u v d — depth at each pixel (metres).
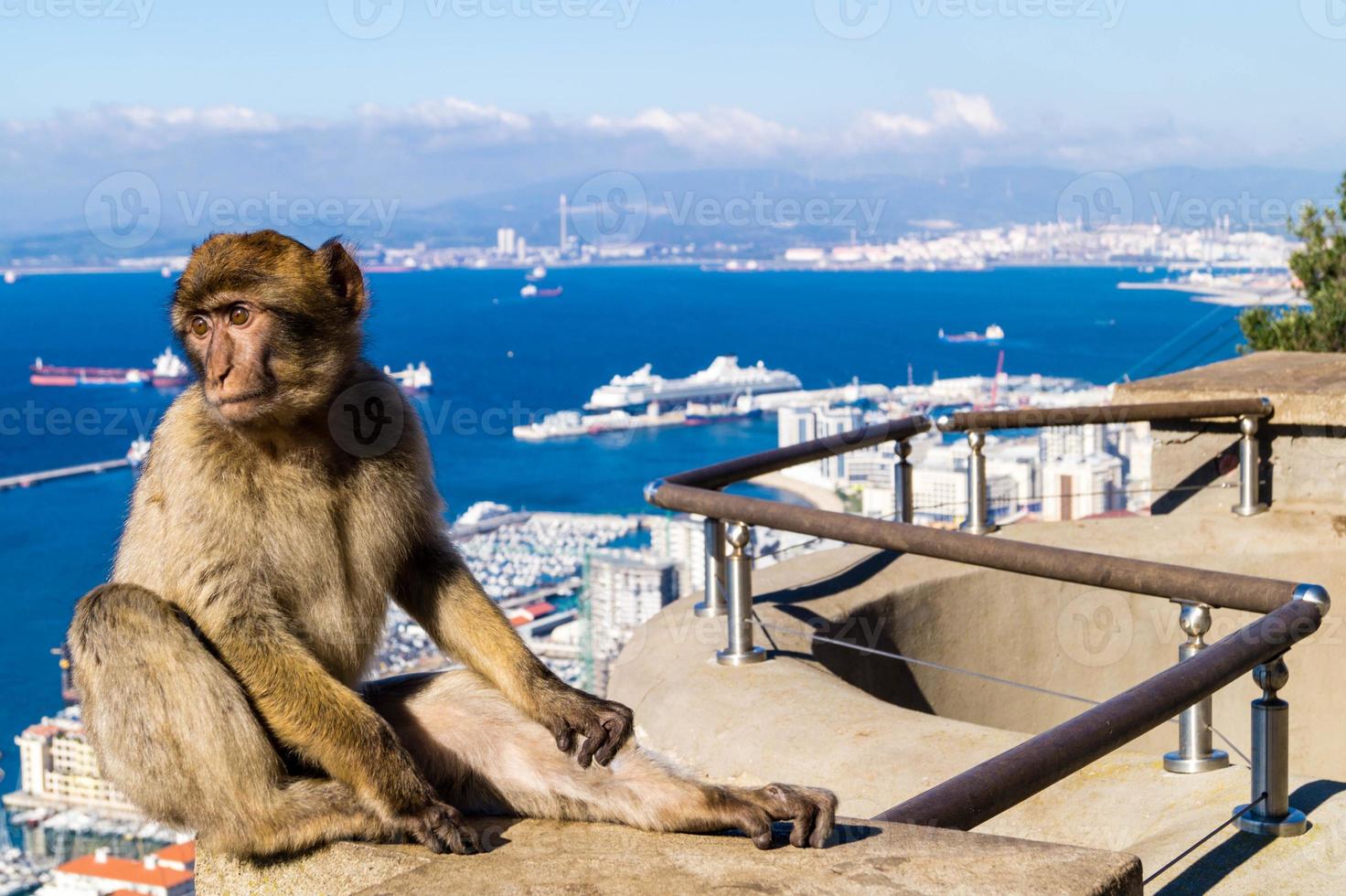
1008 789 2.72
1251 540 6.89
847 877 2.28
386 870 2.68
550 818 2.85
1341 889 3.44
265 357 3.07
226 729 2.78
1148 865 3.62
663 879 2.32
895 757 4.37
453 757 2.98
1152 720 3.05
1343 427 7.13
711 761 4.76
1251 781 3.92
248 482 3.04
